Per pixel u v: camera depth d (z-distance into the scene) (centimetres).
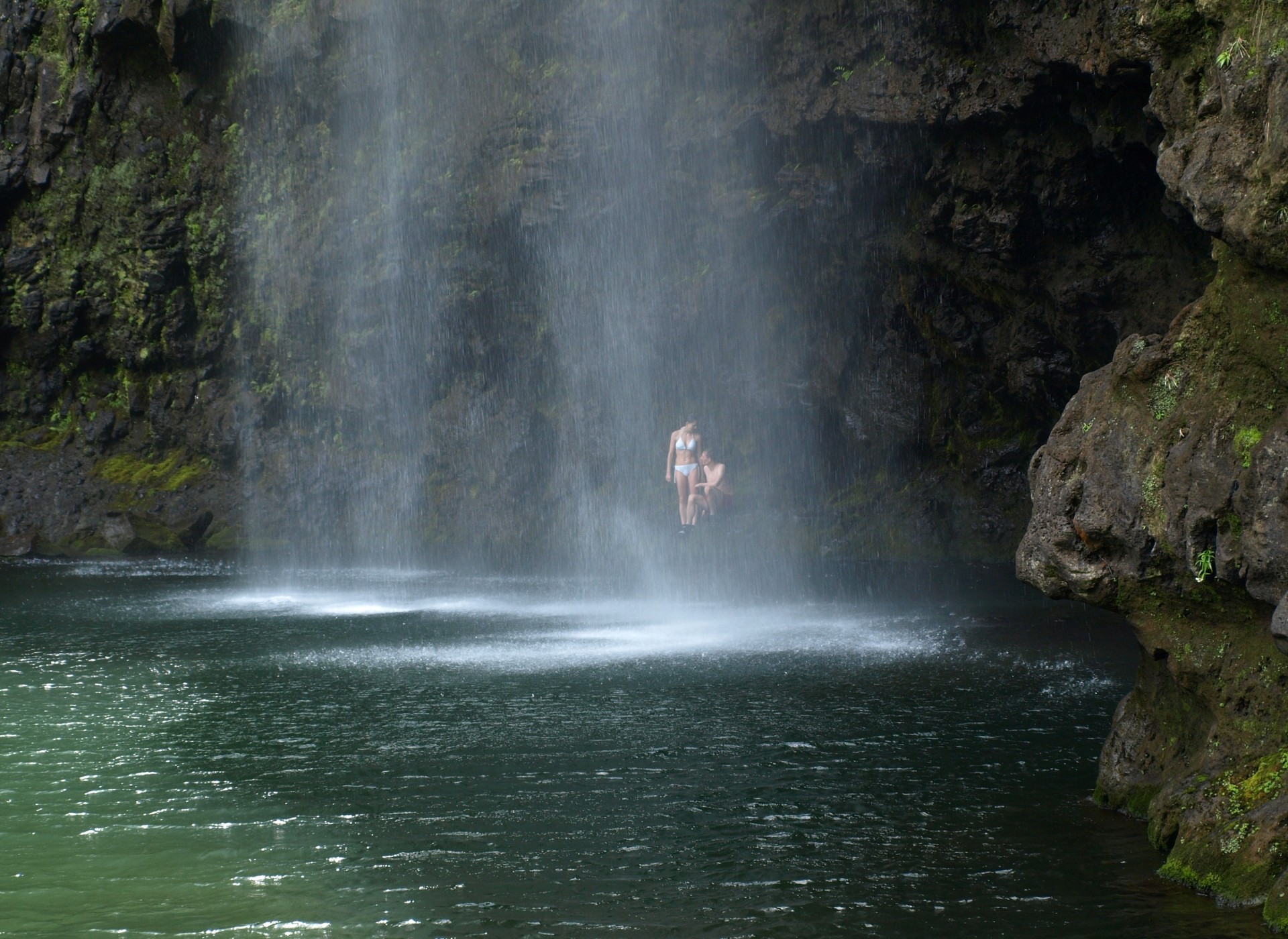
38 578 2167
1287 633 483
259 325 2964
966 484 2378
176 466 2973
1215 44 606
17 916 533
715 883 566
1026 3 1492
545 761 804
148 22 2789
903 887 558
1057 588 645
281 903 545
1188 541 570
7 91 2941
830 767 782
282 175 2875
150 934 510
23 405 3023
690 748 837
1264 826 526
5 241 2975
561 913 531
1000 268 1947
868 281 2309
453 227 2669
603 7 2316
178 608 1738
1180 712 644
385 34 2617
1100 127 1507
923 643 1308
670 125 2272
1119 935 493
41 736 895
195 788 745
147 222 2933
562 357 2769
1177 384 595
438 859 604
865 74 1831
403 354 2850
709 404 2678
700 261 2514
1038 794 712
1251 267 564
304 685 1097
